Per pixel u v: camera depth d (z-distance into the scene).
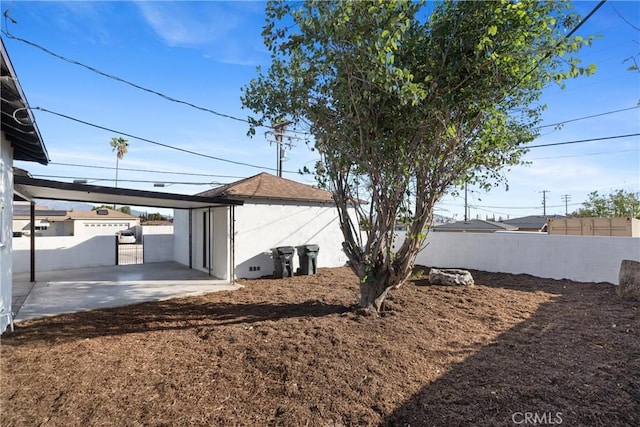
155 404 3.29
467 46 4.37
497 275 10.98
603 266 9.31
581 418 3.06
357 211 6.24
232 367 4.06
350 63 4.37
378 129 4.98
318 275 11.28
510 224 36.66
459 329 5.46
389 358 4.29
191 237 13.30
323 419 3.09
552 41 4.14
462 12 4.23
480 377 3.84
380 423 3.04
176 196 8.76
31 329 5.48
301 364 4.09
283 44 4.68
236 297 7.88
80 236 13.38
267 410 3.22
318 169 6.32
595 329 5.46
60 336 5.13
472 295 7.89
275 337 4.93
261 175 13.51
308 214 12.60
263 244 11.35
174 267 13.34
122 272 11.98
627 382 3.69
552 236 10.37
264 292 8.41
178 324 5.73
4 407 3.20
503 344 4.86
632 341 4.88
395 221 5.80
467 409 3.21
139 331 5.37
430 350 4.59
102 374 3.87
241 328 5.41
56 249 12.84
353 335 5.00
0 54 3.47
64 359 4.27
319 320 5.69
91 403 3.29
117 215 35.94
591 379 3.77
